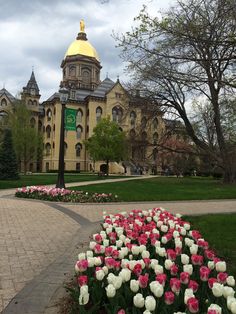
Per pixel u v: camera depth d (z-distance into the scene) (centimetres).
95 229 995
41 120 8488
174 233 586
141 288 355
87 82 9256
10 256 688
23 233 916
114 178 4750
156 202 1783
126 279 358
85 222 1124
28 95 8038
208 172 6500
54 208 1466
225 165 3456
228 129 3500
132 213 885
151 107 3244
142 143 3725
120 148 5616
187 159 5509
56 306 436
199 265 431
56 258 680
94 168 7788
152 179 4600
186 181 4009
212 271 424
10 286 519
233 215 1216
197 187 2922
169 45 786
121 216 805
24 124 5738
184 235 658
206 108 4238
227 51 749
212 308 285
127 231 602
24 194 1883
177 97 3209
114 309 327
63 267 613
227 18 685
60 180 2092
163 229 669
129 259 475
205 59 714
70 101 8056
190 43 723
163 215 804
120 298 344
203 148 3519
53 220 1148
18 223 1069
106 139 5672
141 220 775
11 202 1667
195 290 351
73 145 8062
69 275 564
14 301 457
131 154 4272
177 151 3753
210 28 693
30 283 527
